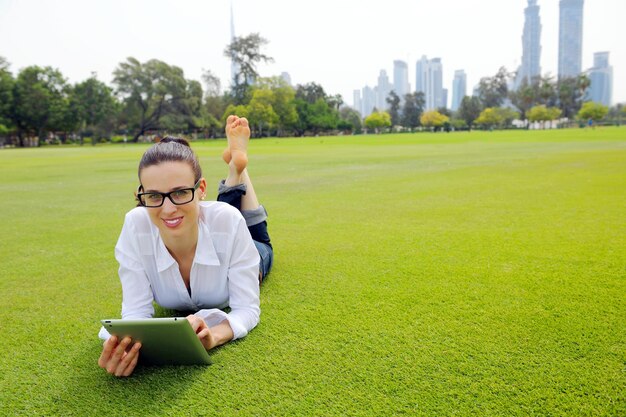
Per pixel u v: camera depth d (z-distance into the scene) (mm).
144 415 1531
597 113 78688
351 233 4141
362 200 6105
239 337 2016
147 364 1851
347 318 2242
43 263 3471
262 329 2141
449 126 93062
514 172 8977
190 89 64312
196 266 2059
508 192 6395
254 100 64500
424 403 1541
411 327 2123
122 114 64125
